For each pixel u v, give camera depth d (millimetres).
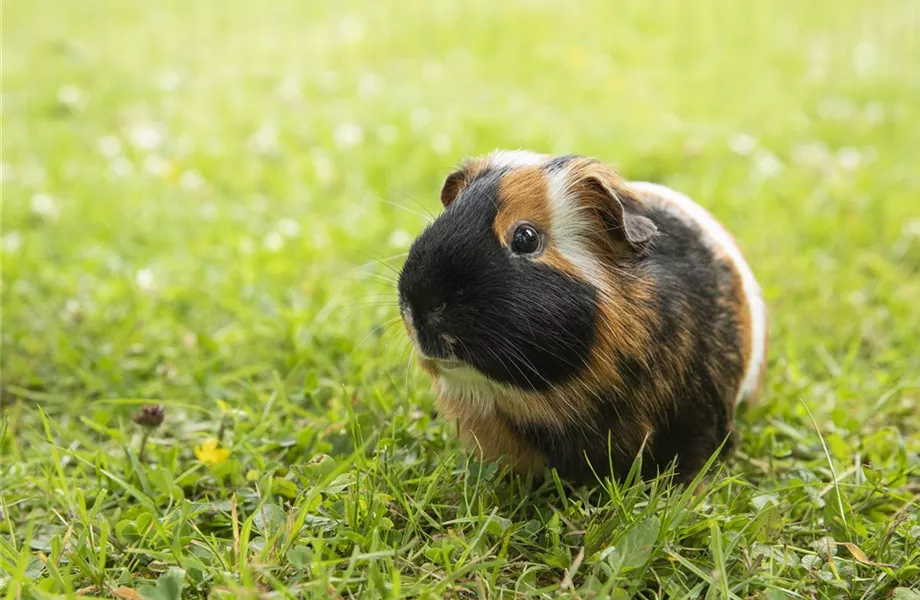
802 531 879
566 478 885
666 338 859
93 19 2680
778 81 2219
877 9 2891
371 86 2109
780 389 1015
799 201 1445
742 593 827
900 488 923
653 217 891
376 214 1370
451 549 828
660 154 1631
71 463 948
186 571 821
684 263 886
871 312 1148
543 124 1815
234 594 794
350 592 804
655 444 878
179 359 1069
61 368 1052
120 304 1145
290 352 1065
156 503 889
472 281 821
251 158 1624
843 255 1272
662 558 835
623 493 849
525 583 817
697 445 892
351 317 1117
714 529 818
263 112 1904
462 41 2537
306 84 2111
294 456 940
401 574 832
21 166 1541
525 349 825
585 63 2354
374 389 988
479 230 831
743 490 890
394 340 1051
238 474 913
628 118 1925
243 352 1073
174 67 2236
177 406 1005
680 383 871
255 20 2752
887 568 834
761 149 1710
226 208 1413
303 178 1532
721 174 1558
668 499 842
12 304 1125
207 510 885
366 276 1193
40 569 835
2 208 1347
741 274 929
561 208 841
